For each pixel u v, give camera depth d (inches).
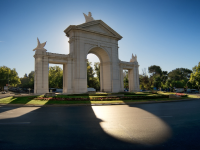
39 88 1267.2
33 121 378.3
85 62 1512.1
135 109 597.3
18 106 719.7
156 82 3309.5
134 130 299.6
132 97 1006.4
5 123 358.0
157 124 347.6
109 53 1728.6
